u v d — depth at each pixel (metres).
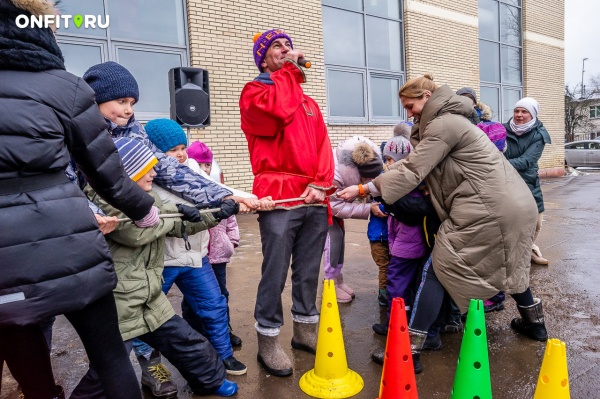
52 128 1.61
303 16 10.41
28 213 1.56
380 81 12.34
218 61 9.25
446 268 2.87
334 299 2.76
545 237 6.83
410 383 2.40
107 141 1.80
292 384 2.82
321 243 3.08
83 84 1.75
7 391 2.80
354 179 3.76
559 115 17.91
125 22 8.38
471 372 2.28
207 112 6.79
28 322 1.56
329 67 11.22
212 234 3.31
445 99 2.90
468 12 14.03
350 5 11.62
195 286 2.82
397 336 2.39
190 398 2.70
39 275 1.57
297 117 2.85
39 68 1.63
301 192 2.88
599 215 8.77
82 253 1.66
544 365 2.13
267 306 2.90
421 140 2.95
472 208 2.81
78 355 3.36
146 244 2.32
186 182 2.54
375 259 4.12
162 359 3.26
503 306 3.96
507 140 4.96
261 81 2.74
